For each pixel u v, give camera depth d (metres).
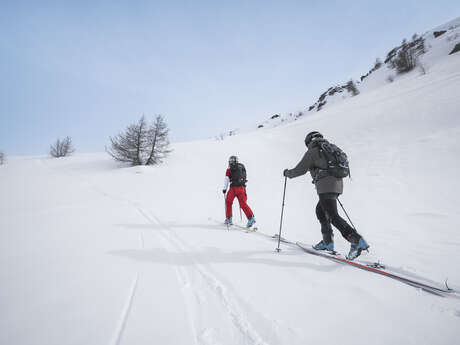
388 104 17.77
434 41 39.03
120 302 1.60
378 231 3.79
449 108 11.30
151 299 1.64
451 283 1.89
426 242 3.11
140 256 2.58
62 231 3.72
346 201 6.06
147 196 8.51
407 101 15.81
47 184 11.23
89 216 5.08
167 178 12.94
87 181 12.38
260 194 8.33
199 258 2.53
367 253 2.79
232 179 4.27
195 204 7.02
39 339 1.21
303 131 22.55
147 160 18.33
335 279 1.99
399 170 7.73
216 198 8.16
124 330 1.29
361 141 12.83
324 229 2.78
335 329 1.32
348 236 2.37
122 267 2.25
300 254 2.69
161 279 1.98
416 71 31.41
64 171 16.86
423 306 1.56
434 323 1.36
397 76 35.72
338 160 2.46
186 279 1.98
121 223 4.42
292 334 1.27
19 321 1.36
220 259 2.50
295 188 8.85
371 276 2.05
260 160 16.88
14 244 3.00
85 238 3.32
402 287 1.83
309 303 1.60
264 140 24.05
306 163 2.62
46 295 1.69
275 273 2.11
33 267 2.22
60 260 2.43
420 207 4.93
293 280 1.97
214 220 4.89
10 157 31.94
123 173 14.66
